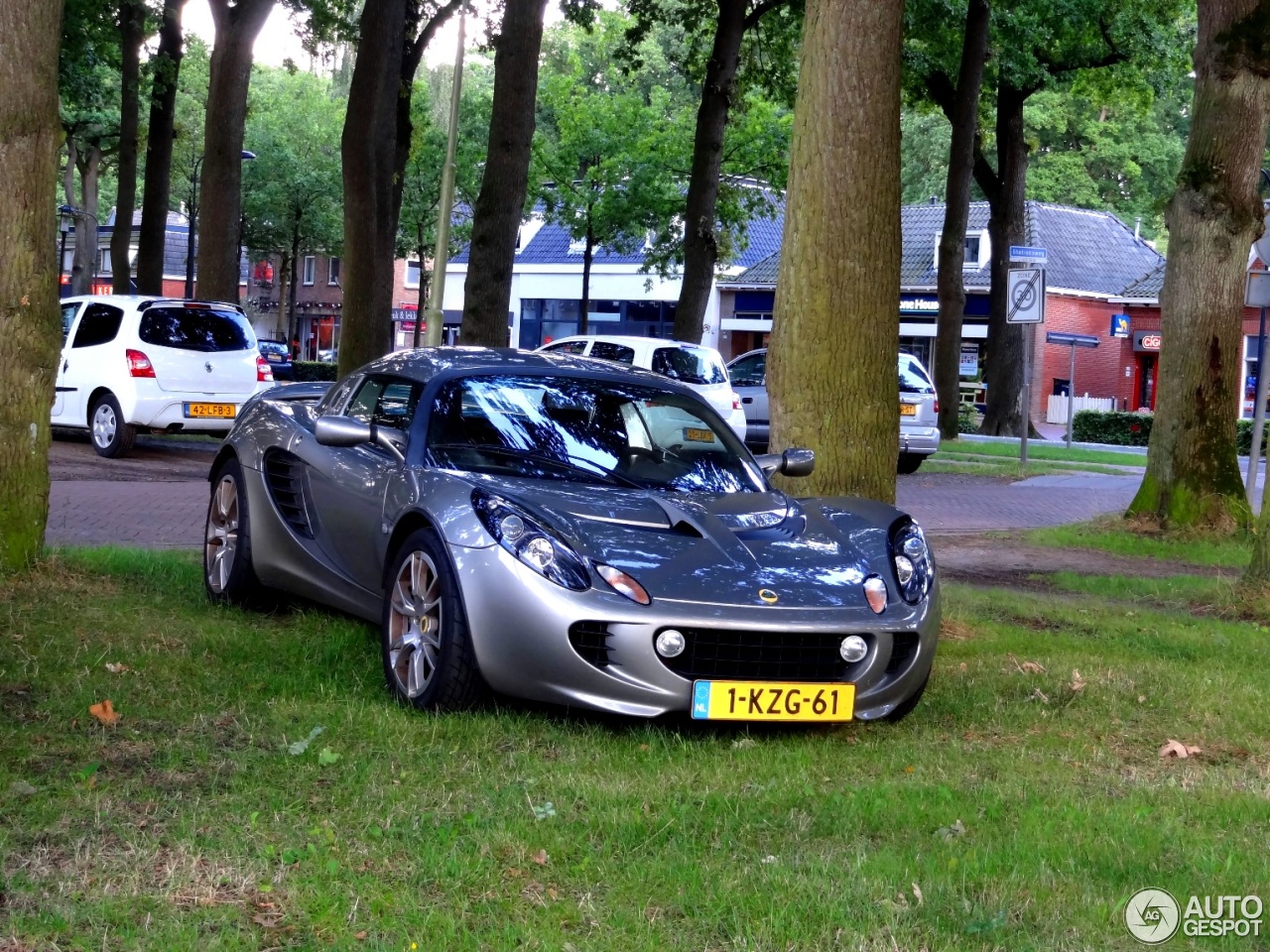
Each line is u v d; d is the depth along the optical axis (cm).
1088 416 3825
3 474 718
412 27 2742
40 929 311
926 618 551
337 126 6338
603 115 4225
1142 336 4806
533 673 503
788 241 770
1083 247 5031
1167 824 436
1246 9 1285
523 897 350
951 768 502
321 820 397
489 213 1802
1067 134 5856
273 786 425
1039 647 762
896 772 495
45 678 533
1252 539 1304
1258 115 1307
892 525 593
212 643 619
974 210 5009
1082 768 518
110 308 1627
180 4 2669
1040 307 1958
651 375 691
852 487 759
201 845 371
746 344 5303
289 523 675
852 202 752
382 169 2166
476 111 4806
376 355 2058
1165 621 900
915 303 4956
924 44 2970
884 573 559
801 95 767
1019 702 622
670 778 462
